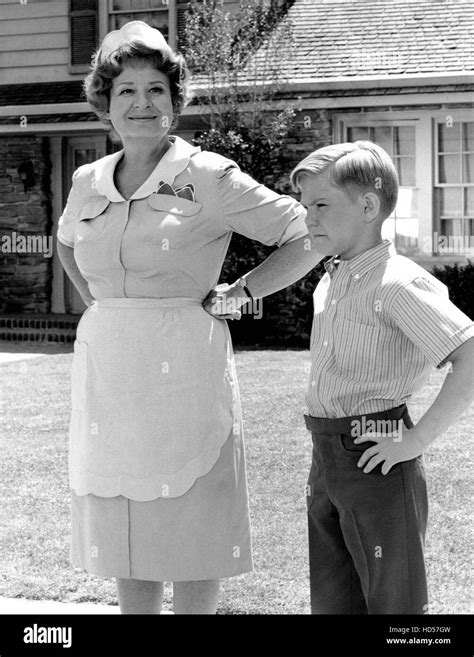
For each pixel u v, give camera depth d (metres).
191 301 3.12
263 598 4.15
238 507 3.13
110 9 15.23
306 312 12.76
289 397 8.52
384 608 2.80
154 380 3.03
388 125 13.34
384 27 14.02
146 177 3.17
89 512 3.10
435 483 5.80
